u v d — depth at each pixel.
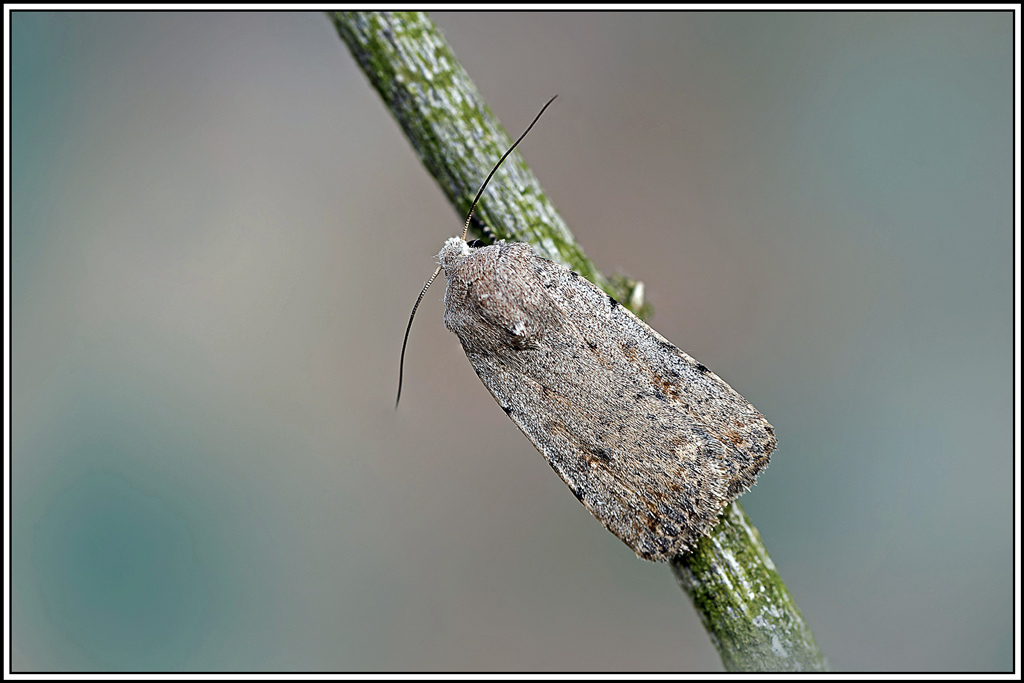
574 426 0.16
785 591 0.16
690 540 0.16
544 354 0.16
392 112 0.16
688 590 0.16
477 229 0.16
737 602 0.16
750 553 0.16
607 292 0.17
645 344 0.16
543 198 0.16
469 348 0.17
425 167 0.16
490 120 0.16
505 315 0.16
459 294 0.16
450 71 0.16
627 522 0.16
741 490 0.16
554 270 0.16
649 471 0.16
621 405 0.16
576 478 0.16
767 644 0.16
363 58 0.16
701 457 0.16
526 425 0.16
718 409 0.16
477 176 0.16
